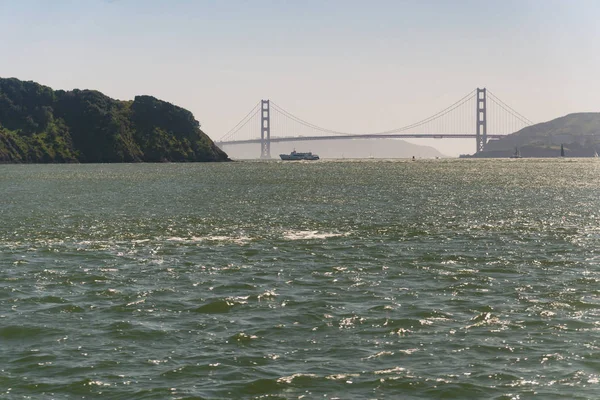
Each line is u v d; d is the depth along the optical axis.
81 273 34.81
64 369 20.75
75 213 65.44
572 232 50.22
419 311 27.02
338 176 152.12
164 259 38.97
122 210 68.56
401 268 36.09
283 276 34.03
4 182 129.12
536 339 23.44
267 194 91.81
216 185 114.62
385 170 196.75
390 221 58.09
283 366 20.97
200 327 25.02
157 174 166.00
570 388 19.27
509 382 19.70
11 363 21.27
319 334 24.14
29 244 44.72
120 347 22.73
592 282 32.31
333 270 35.56
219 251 41.78
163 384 19.59
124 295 29.92
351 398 18.72
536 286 31.52
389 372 20.45
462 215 63.22
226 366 20.97
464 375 20.22
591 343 22.97
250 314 26.77
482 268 36.00
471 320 25.78
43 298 29.33
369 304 28.22
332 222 57.28
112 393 19.03
